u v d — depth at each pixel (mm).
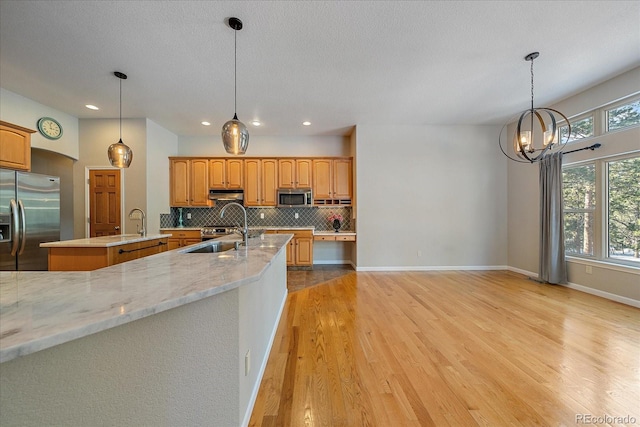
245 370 1414
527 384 1758
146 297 914
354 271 5121
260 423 1443
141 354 1010
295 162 5512
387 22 2236
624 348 2186
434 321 2771
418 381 1801
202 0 1982
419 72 3080
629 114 3215
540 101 3957
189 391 1143
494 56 2762
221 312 1236
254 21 2205
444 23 2254
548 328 2580
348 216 5871
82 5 2008
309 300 3463
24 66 2877
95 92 3531
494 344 2283
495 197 5172
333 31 2346
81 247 2744
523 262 4805
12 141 3027
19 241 3098
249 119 4723
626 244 3299
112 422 958
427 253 5195
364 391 1704
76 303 857
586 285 3689
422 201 5172
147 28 2277
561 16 2186
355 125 5152
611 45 2590
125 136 4551
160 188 5016
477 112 4457
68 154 4340
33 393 827
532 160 2834
